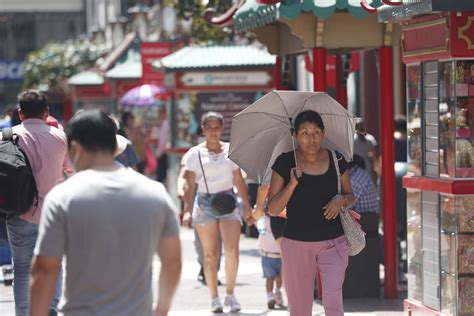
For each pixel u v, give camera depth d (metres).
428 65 21.91
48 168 21.17
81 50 99.62
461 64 20.78
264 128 20.58
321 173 18.77
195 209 26.08
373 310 25.53
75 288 12.20
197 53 49.16
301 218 18.75
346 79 30.16
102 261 12.12
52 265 12.12
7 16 141.12
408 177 22.88
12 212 20.53
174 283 12.55
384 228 27.05
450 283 21.20
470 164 20.84
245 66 48.47
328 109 20.19
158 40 69.12
